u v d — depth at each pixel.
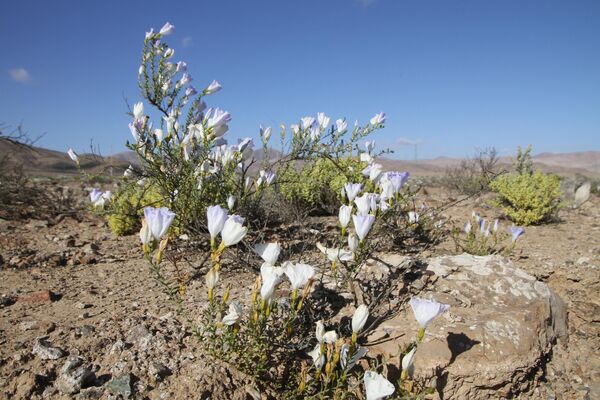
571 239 0.98
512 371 0.47
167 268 0.68
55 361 0.40
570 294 0.71
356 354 0.41
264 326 0.40
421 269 0.63
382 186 0.58
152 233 0.36
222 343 0.41
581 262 0.77
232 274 0.65
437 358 0.46
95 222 1.08
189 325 0.48
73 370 0.38
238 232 0.37
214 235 0.38
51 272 0.66
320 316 0.52
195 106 0.62
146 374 0.39
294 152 0.71
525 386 0.50
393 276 0.61
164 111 0.61
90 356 0.41
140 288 0.59
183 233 0.80
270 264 0.39
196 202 0.65
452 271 0.62
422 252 0.79
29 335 0.44
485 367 0.46
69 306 0.52
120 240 0.89
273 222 0.95
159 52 0.60
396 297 0.56
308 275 0.41
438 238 0.89
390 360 0.46
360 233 0.46
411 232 0.82
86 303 0.53
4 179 1.20
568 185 1.86
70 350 0.41
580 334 0.62
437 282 0.60
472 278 0.61
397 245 0.80
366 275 0.62
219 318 0.41
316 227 0.95
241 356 0.41
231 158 0.66
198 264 0.69
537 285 0.61
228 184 0.71
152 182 0.65
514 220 1.20
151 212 0.36
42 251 0.79
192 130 0.60
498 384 0.47
